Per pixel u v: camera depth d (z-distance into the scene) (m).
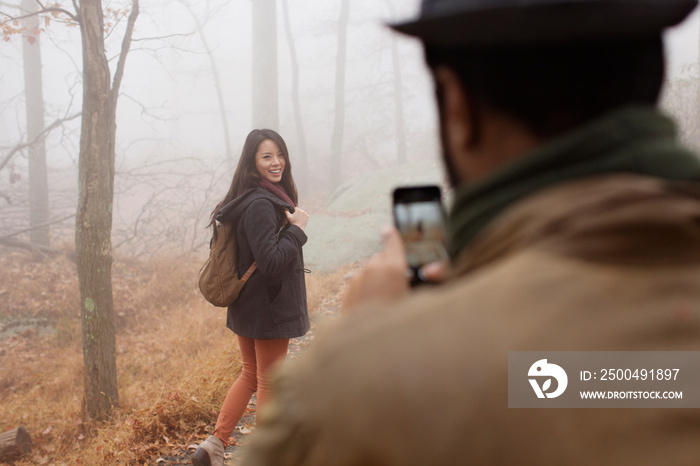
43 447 5.12
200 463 3.17
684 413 0.39
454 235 0.55
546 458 0.39
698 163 0.48
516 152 0.50
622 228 0.43
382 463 0.41
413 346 0.43
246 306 3.18
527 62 0.47
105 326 5.13
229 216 3.16
